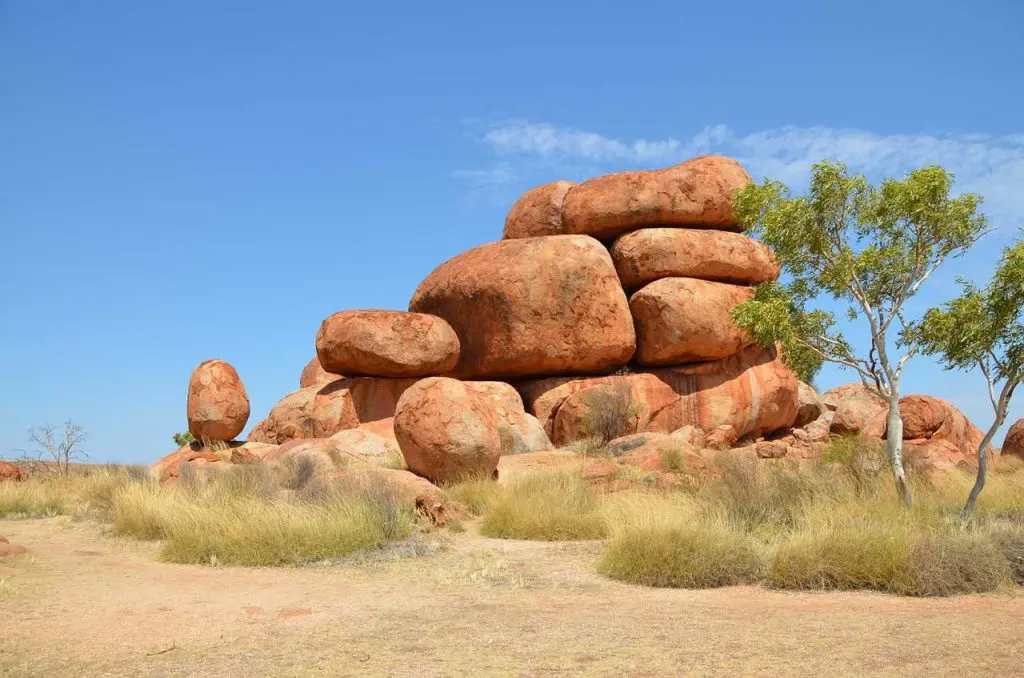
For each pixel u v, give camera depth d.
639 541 9.29
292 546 10.54
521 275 26.91
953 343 12.95
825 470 15.71
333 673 5.45
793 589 8.49
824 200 14.02
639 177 29.03
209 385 26.41
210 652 6.02
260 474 15.76
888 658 5.64
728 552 9.04
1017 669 5.35
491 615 7.23
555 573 9.54
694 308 26.86
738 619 6.94
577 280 26.91
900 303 13.75
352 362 25.88
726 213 28.92
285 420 27.58
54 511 16.09
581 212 29.38
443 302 28.58
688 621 6.88
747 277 28.62
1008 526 10.01
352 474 14.57
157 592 8.40
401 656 5.86
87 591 8.36
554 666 5.55
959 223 13.48
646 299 27.34
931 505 13.23
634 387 26.64
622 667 5.51
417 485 14.30
